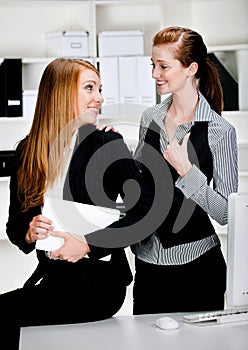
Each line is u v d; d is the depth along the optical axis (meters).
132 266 5.09
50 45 5.04
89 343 2.40
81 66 2.84
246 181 5.09
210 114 3.28
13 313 2.74
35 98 4.89
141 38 4.96
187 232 3.11
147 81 4.95
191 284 3.12
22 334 2.54
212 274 3.15
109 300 2.74
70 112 2.80
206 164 3.24
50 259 2.77
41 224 2.74
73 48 4.94
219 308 3.15
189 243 3.12
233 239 2.54
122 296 2.80
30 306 2.74
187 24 5.21
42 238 2.74
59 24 5.13
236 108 5.08
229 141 3.25
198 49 3.41
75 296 2.71
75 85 2.82
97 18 5.18
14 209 2.90
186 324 2.61
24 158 2.87
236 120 5.20
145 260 3.16
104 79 4.95
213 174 3.28
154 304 3.16
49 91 2.83
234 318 2.64
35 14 5.10
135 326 2.61
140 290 3.19
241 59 5.05
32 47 5.12
